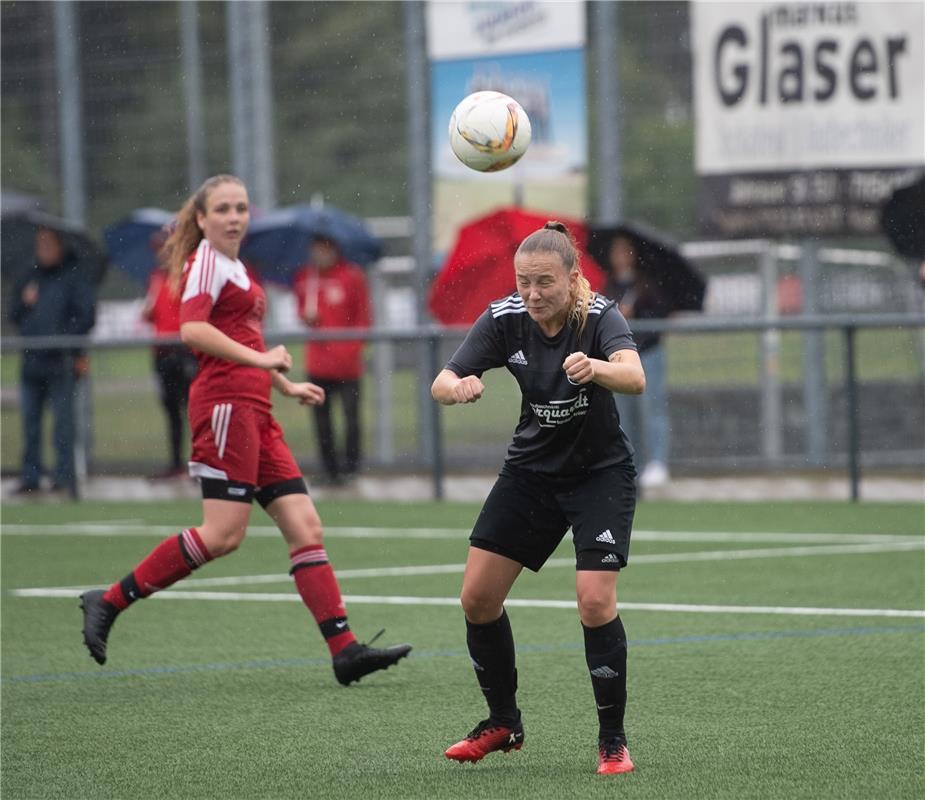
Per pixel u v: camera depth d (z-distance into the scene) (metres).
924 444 56.22
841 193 54.66
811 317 48.94
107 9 66.88
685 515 46.91
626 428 51.59
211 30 67.44
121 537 44.88
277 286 59.31
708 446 55.91
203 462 23.53
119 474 59.09
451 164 57.69
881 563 35.91
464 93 57.03
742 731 19.83
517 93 56.41
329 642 23.31
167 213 66.62
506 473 18.41
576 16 55.38
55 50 67.62
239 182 23.80
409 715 21.39
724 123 55.34
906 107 54.09
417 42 59.22
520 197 56.91
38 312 56.38
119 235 62.69
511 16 56.19
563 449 17.97
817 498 50.47
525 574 35.66
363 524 46.53
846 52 54.22
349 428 55.19
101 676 24.69
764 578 33.97
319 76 65.62
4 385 67.56
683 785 17.09
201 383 23.58
